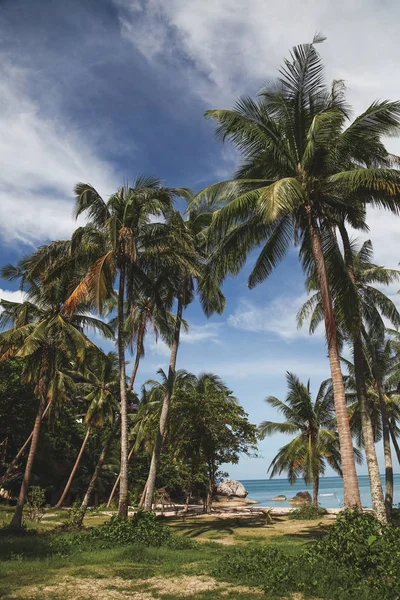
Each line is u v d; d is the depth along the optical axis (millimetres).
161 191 20453
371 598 7922
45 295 22906
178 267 21453
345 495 13375
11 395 33125
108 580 9852
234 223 15844
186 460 30922
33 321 24703
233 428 28469
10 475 37469
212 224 15188
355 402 31797
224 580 9781
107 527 16578
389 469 23625
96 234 20328
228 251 16875
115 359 39438
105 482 47562
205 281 20125
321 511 33438
